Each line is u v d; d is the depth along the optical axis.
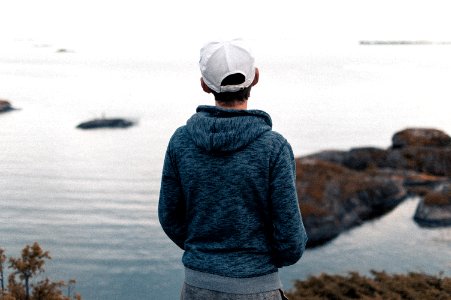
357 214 50.69
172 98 198.12
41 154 92.56
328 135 109.50
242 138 2.23
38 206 59.31
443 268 39.50
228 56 2.29
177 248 44.34
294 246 2.30
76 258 42.06
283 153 2.27
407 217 51.22
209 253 2.37
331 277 20.73
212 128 2.28
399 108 159.50
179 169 2.40
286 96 195.62
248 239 2.32
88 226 51.34
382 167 66.12
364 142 102.44
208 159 2.31
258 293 2.30
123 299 34.59
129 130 122.12
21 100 187.62
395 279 20.27
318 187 50.94
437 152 67.69
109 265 40.56
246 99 2.40
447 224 48.94
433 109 157.00
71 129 124.38
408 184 60.38
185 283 2.42
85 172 77.50
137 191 66.00
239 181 2.26
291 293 19.92
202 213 2.36
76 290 35.53
